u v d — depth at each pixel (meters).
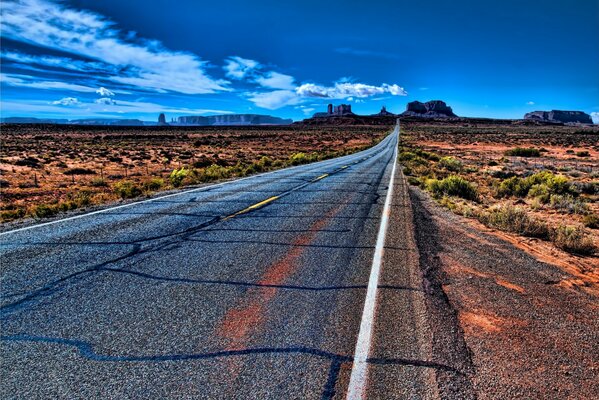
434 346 2.87
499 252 5.71
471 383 2.46
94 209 8.38
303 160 28.31
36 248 5.28
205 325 3.14
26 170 21.91
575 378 2.60
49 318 3.24
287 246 5.51
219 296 3.72
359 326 3.15
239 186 12.73
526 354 2.87
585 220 8.91
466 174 21.80
